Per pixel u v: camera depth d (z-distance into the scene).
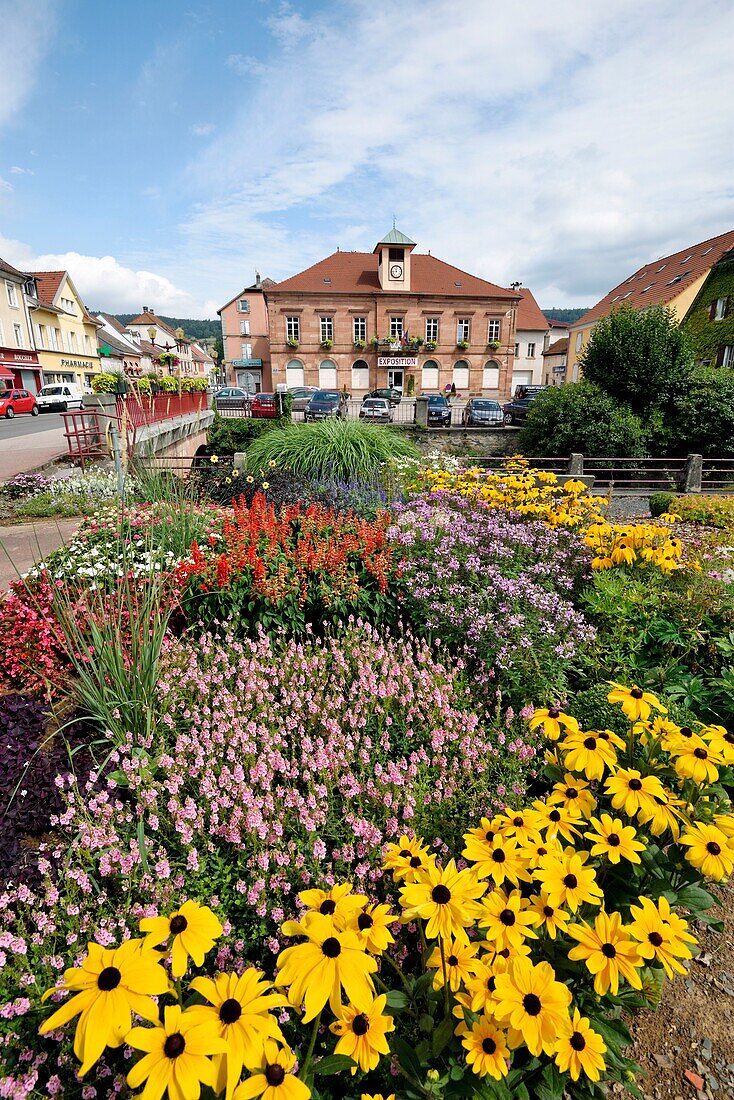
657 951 1.47
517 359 50.53
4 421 24.64
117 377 18.41
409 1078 1.51
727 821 1.77
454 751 3.06
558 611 4.08
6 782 2.87
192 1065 1.05
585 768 1.88
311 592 4.64
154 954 1.24
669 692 3.30
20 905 2.19
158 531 5.73
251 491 8.80
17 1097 1.55
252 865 2.30
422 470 9.62
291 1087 1.11
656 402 16.62
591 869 1.67
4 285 35.19
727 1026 2.05
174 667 3.63
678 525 9.67
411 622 4.62
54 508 9.42
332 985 1.26
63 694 3.69
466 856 1.71
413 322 39.56
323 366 39.75
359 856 2.40
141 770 2.63
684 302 33.72
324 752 2.82
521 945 1.46
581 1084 1.67
